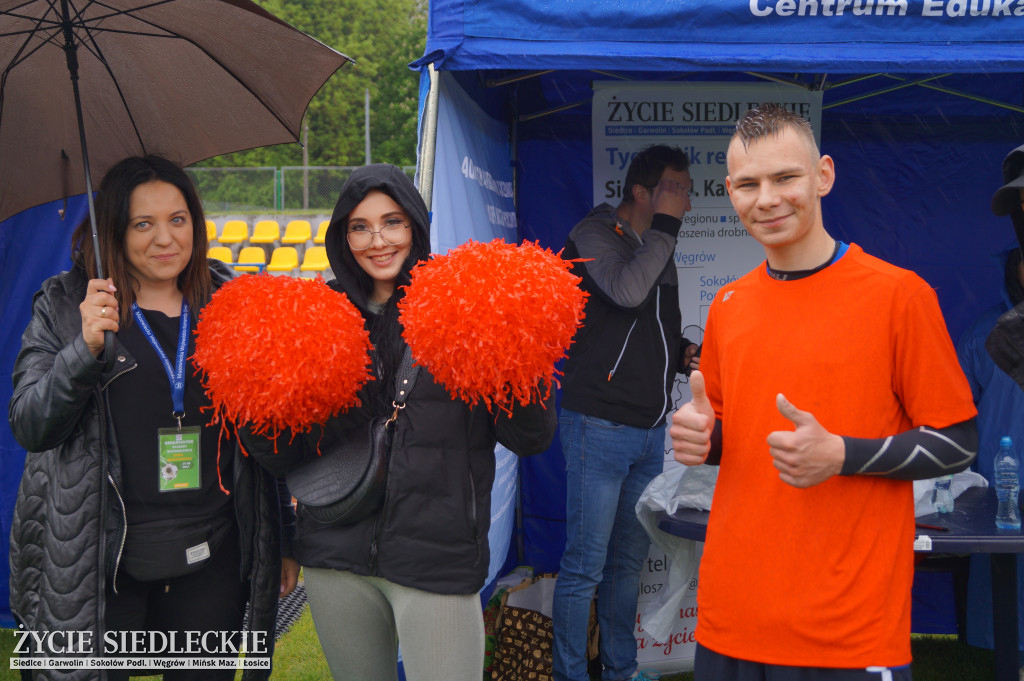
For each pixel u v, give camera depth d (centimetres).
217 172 2247
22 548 216
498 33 281
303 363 182
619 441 329
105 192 216
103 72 231
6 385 388
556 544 449
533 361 171
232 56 233
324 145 4706
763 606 178
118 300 218
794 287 183
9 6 200
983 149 434
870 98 430
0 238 381
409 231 209
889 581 173
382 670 214
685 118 398
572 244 343
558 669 338
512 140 431
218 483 225
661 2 284
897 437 168
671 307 344
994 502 329
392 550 199
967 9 288
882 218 438
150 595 229
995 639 312
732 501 187
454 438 201
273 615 234
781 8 285
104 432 211
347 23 4978
